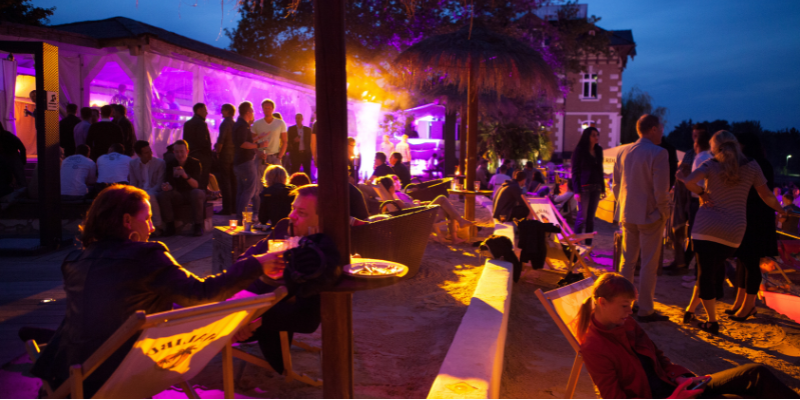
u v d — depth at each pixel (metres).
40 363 2.15
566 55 24.73
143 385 1.98
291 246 2.52
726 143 4.47
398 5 19.86
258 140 8.74
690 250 6.79
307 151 11.98
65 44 9.98
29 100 13.35
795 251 6.03
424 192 9.88
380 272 2.09
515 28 20.14
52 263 5.93
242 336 2.85
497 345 2.89
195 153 9.45
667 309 5.35
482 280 4.71
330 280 2.02
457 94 12.82
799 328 4.79
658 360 2.83
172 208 8.00
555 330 4.57
